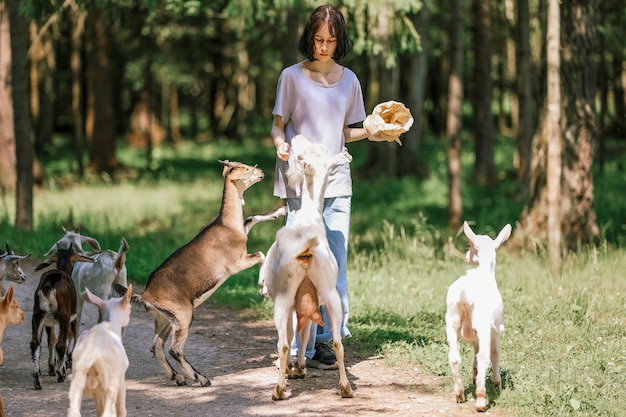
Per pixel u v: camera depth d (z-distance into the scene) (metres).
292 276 7.19
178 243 16.41
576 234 14.23
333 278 7.33
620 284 11.66
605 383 7.40
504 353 8.56
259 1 16.38
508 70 37.59
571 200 14.28
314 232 7.23
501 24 28.00
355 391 7.66
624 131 40.41
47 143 36.38
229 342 9.70
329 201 8.35
